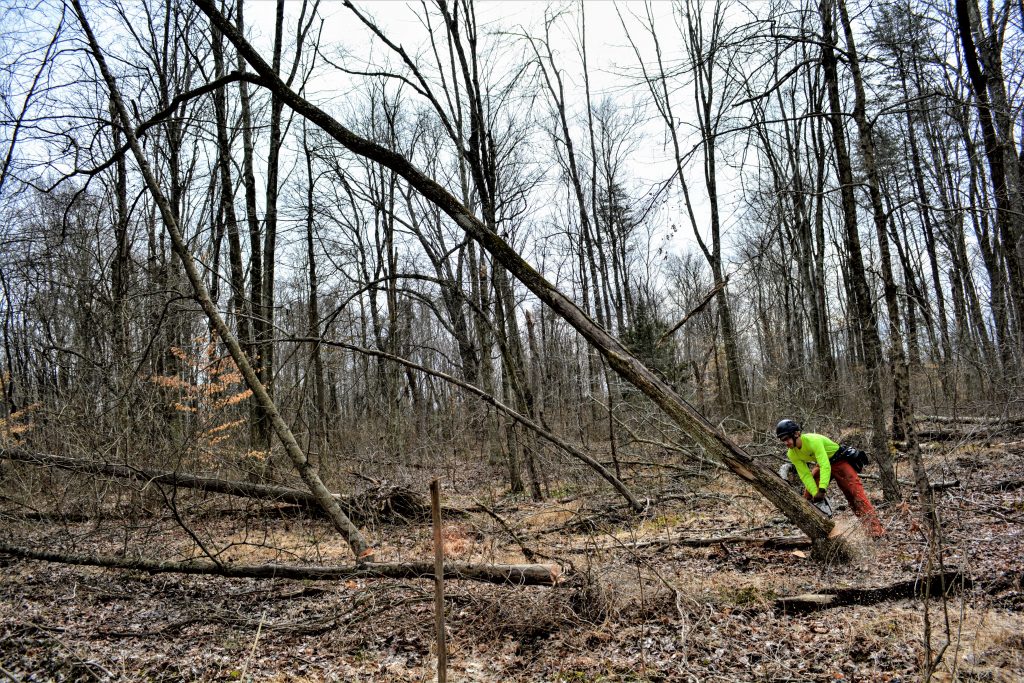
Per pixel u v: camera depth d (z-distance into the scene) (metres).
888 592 5.08
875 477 9.27
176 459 9.40
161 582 6.81
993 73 9.76
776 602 5.12
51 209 12.06
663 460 11.53
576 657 4.61
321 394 13.34
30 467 8.46
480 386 13.48
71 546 7.34
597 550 6.27
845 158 7.60
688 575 5.92
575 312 6.08
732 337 18.72
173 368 11.85
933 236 17.25
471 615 5.36
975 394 10.58
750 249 19.52
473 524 7.80
